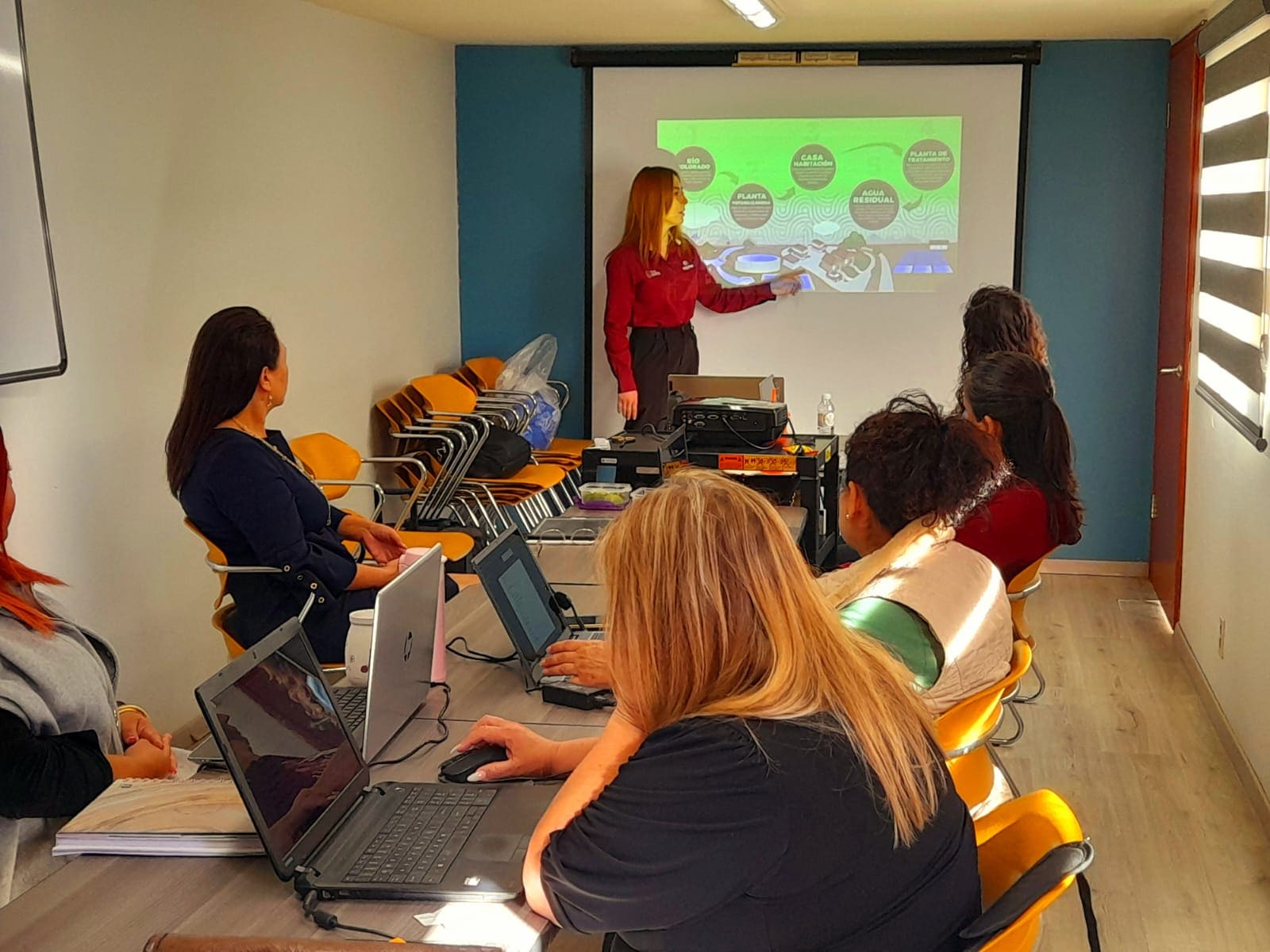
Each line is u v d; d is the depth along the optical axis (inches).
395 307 241.3
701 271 258.5
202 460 140.6
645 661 61.5
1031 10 210.7
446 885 69.5
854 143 255.4
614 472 191.5
